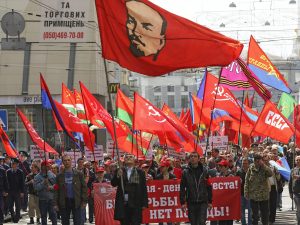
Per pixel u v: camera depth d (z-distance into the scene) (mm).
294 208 27328
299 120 24844
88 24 61031
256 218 18594
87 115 25281
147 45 13805
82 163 20766
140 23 13797
